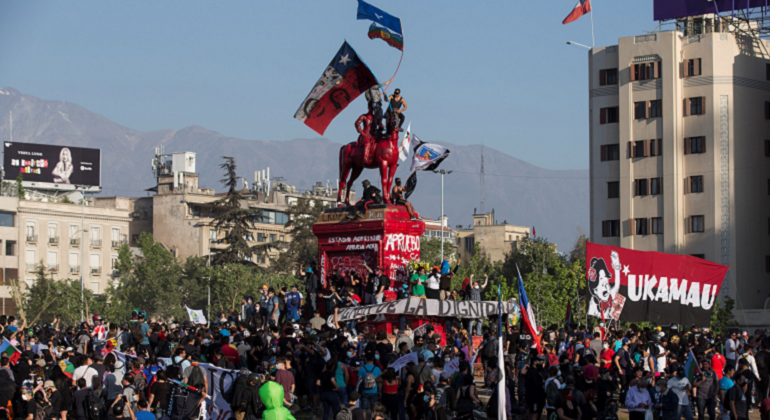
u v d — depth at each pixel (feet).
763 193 255.29
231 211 344.28
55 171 386.11
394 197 123.03
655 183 256.32
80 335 106.01
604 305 115.14
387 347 81.35
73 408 69.41
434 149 127.44
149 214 421.18
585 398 72.49
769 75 259.80
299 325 101.45
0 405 74.69
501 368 68.33
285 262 355.77
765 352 93.45
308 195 494.59
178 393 71.46
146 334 100.58
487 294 284.00
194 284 330.13
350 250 120.88
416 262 118.52
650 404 77.00
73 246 354.54
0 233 328.70
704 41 253.03
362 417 65.10
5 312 313.32
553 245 337.93
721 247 248.32
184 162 423.23
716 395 82.58
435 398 68.59
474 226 564.71
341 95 123.65
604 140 266.57
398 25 118.42
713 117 250.37
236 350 86.79
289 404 72.08
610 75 266.16
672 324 123.75
